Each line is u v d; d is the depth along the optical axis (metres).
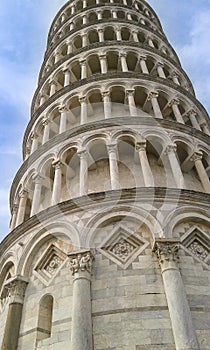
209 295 13.77
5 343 14.12
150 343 12.16
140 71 30.06
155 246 14.77
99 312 13.29
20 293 15.88
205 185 19.94
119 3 38.31
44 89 31.36
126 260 14.91
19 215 21.56
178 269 14.07
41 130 27.08
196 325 12.64
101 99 26.41
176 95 26.41
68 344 12.87
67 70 29.81
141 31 34.47
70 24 37.66
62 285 14.92
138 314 13.01
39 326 14.42
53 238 17.09
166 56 31.58
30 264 16.97
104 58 29.09
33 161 23.30
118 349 12.15
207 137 23.00
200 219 16.59
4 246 19.27
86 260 14.68
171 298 12.98
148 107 25.91
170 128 22.05
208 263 15.28
